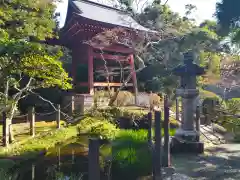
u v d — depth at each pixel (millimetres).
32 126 8969
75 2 15969
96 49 16516
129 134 8266
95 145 3188
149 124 6066
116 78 19250
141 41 15461
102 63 19000
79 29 13867
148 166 5848
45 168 6117
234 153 6891
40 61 7445
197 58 18375
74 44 16719
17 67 7250
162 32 16406
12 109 7930
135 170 5676
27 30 9836
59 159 6844
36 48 6957
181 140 7137
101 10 16953
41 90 15852
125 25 15062
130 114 10492
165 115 5797
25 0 10031
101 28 13633
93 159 3176
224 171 5418
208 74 15922
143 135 8102
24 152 7090
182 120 7449
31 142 8125
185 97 7289
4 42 6895
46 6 11094
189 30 19062
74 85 16531
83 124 10164
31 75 7855
